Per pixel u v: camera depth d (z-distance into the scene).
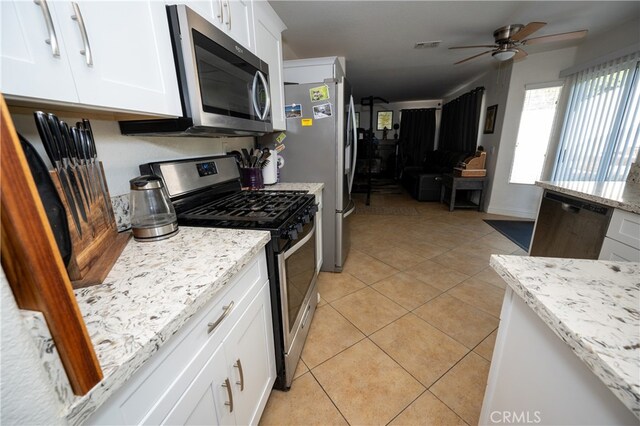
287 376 1.29
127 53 0.75
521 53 2.90
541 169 3.92
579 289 0.61
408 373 1.42
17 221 0.31
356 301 2.06
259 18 1.56
